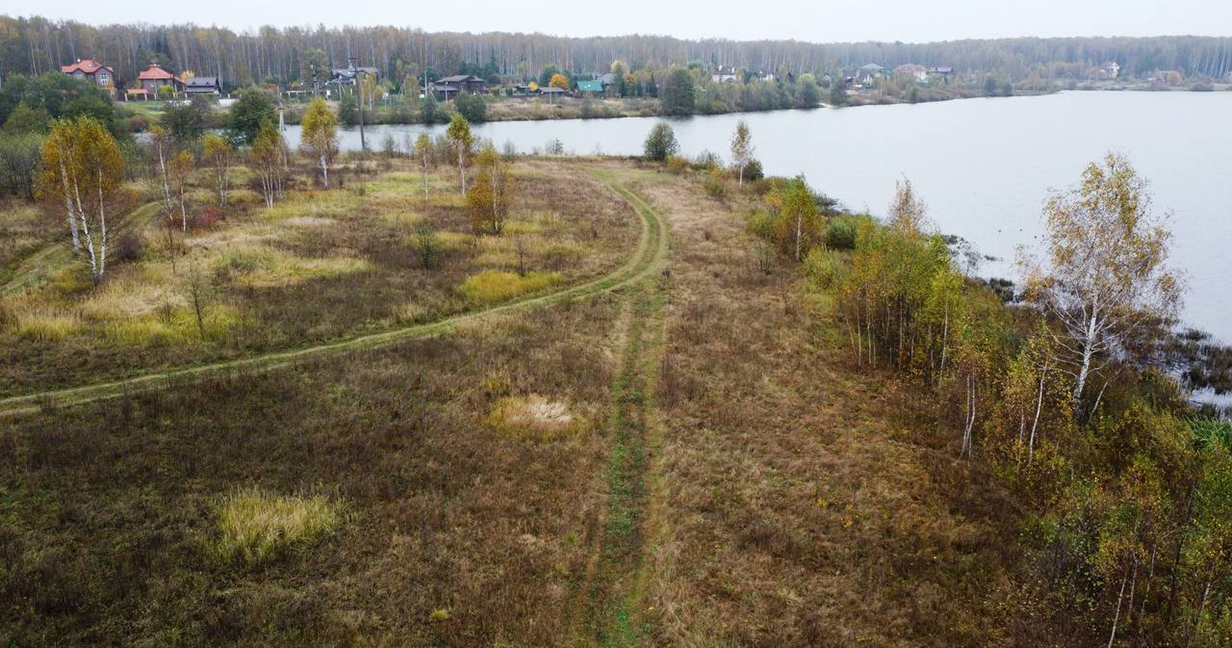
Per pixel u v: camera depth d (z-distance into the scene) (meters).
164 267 33.84
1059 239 25.67
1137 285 24.58
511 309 31.77
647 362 27.03
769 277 38.44
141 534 15.36
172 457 18.45
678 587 15.14
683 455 20.36
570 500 17.95
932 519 18.45
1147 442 22.05
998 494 19.81
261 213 48.44
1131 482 19.48
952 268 36.12
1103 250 24.05
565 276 36.62
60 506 16.08
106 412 20.39
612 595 15.09
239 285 32.28
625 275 37.81
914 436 22.81
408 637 13.33
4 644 12.30
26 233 38.28
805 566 16.30
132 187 52.16
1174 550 16.14
